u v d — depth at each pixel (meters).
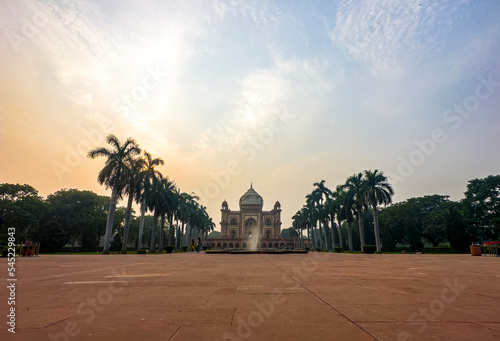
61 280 8.22
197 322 3.89
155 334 3.40
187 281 7.84
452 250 48.56
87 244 59.88
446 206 54.28
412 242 55.78
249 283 7.40
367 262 16.30
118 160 36.44
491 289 6.43
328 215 56.09
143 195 41.41
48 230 51.62
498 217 42.75
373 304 4.91
